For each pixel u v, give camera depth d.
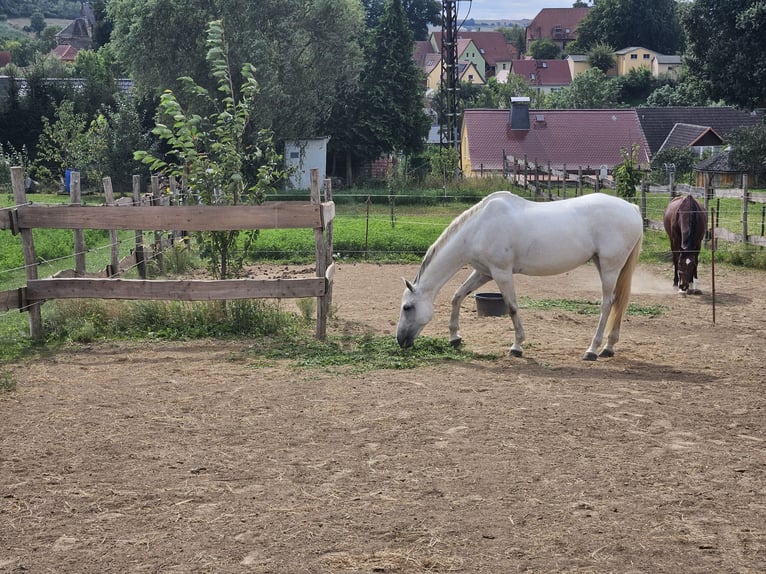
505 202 9.41
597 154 48.94
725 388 8.12
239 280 9.94
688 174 44.59
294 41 39.31
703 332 10.99
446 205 32.75
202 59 38.19
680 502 5.34
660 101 75.62
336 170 47.06
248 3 38.47
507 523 5.00
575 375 8.60
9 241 19.27
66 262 17.16
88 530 4.91
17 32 165.00
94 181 37.19
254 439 6.49
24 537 4.82
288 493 5.43
